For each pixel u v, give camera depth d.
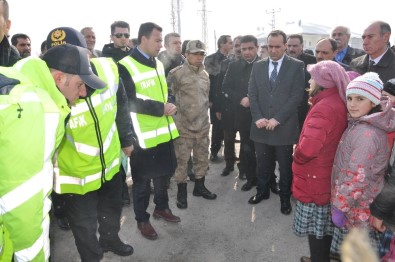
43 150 1.31
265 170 3.65
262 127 3.43
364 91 1.84
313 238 2.27
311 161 2.13
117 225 2.71
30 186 1.27
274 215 3.50
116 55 4.33
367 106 1.87
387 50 3.19
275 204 3.74
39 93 1.37
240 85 3.97
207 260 2.80
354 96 1.88
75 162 2.13
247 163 4.05
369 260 0.53
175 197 3.99
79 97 1.89
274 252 2.89
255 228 3.27
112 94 2.24
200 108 3.62
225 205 3.75
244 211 3.61
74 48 1.71
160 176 3.08
